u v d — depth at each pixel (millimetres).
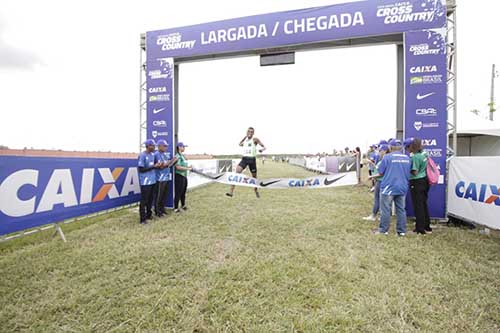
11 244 3787
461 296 2410
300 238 4020
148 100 6355
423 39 4941
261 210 6000
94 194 4770
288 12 5520
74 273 2896
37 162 3748
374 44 5492
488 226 4000
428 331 1960
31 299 2379
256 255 3342
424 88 4984
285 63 5836
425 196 4367
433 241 3844
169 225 4762
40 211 3793
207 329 1976
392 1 5035
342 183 5402
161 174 5539
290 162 39875
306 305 2281
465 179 4527
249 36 5719
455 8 4898
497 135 7422
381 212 4285
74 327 2018
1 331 1975
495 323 2066
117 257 3273
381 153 5062
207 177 6117
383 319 2090
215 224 4844
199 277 2760
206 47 5953
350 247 3623
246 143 6059
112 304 2293
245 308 2209
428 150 5000
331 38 5320
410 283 2613
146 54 6340
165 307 2221
